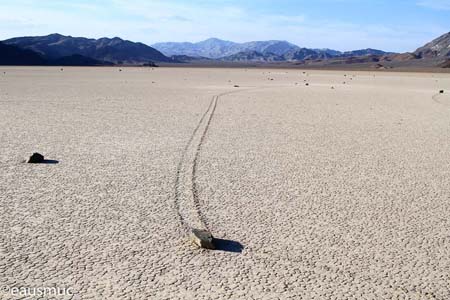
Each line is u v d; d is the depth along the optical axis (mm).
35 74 76375
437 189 12320
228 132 19734
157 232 9078
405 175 13641
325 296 7031
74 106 27797
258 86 52906
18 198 10750
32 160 13906
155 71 109562
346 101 36000
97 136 18172
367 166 14586
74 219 9602
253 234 9133
